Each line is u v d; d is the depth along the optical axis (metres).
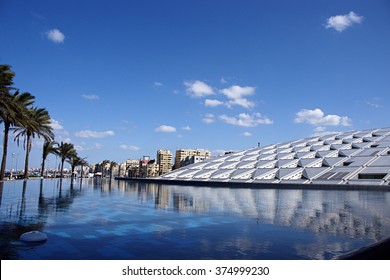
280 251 6.68
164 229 9.07
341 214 12.45
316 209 14.21
